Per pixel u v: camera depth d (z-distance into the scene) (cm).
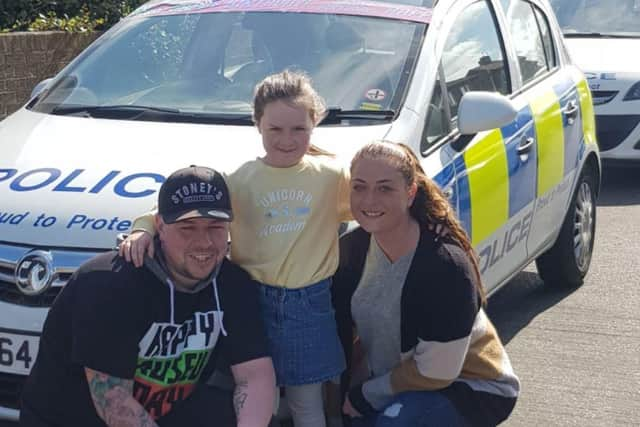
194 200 320
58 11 1050
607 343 576
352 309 366
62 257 376
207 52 500
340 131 430
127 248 326
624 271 702
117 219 380
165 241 324
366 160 347
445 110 475
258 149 416
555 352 564
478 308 355
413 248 353
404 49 478
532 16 623
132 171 403
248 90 475
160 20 527
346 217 365
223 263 339
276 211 352
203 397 351
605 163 958
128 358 320
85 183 398
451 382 360
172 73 495
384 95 455
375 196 346
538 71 612
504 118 458
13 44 919
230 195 354
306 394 362
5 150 436
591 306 636
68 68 519
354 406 373
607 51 977
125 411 320
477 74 522
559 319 614
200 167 330
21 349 375
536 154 558
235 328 334
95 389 321
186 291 327
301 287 351
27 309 375
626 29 1024
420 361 355
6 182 408
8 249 383
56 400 333
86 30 1009
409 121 443
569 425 478
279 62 482
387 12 502
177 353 330
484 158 491
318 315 354
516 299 651
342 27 491
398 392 363
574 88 642
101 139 436
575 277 658
